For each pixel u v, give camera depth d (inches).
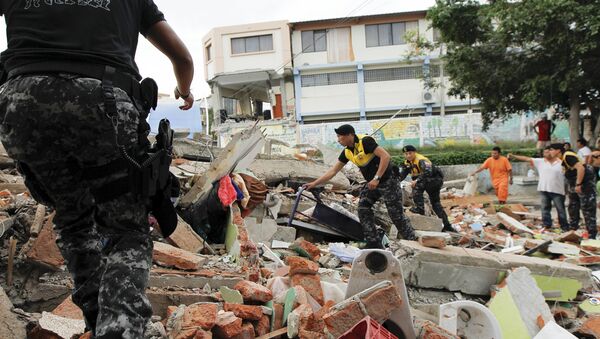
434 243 213.2
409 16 1376.7
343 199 393.4
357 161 280.8
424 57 1352.1
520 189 733.3
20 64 91.7
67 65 90.5
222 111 1360.7
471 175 626.2
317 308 157.2
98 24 94.7
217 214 263.6
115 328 86.0
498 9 686.5
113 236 95.8
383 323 133.6
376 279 135.9
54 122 88.7
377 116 1412.4
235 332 136.7
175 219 103.1
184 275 182.4
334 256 251.3
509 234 387.9
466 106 1349.7
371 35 1392.7
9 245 179.6
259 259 227.6
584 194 392.2
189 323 134.5
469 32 752.3
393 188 276.7
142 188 94.0
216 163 271.6
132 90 95.2
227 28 1413.6
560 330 152.3
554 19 642.8
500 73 741.3
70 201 102.4
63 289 167.9
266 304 156.1
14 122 89.7
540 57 710.5
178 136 496.4
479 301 203.0
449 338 134.6
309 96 1409.9
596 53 667.4
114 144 91.3
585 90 733.3
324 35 1406.3
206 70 1502.2
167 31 108.1
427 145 1107.3
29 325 135.1
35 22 93.2
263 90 1529.3
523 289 177.6
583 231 422.9
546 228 446.0
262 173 384.2
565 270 206.7
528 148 972.6
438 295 203.3
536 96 698.2
